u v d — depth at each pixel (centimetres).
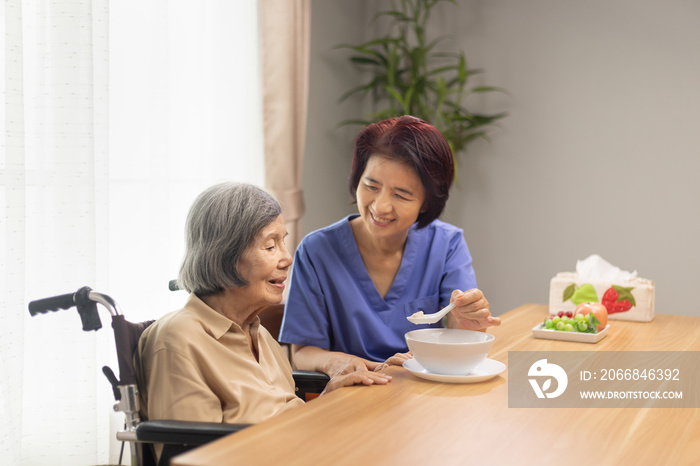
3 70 177
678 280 329
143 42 227
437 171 143
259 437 89
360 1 378
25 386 190
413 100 358
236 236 123
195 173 254
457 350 119
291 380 148
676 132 328
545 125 351
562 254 351
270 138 286
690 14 324
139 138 226
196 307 126
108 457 208
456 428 95
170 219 243
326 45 347
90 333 194
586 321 168
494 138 361
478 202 366
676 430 96
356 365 135
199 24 254
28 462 192
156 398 116
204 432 103
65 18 192
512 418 100
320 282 162
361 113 383
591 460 83
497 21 359
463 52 366
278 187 288
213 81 262
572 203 348
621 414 103
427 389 117
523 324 188
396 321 165
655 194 332
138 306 227
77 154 194
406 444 87
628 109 336
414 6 374
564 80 347
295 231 294
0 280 173
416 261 167
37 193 191
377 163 143
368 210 147
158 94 229
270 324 178
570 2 344
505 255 362
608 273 201
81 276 195
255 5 280
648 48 331
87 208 195
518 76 356
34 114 191
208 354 121
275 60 285
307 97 311
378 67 380
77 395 193
